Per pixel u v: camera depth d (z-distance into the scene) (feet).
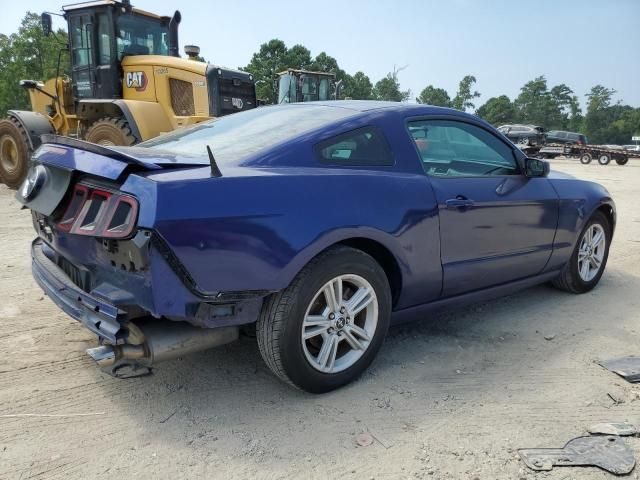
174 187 7.54
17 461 7.52
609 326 13.16
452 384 10.02
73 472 7.32
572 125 395.96
